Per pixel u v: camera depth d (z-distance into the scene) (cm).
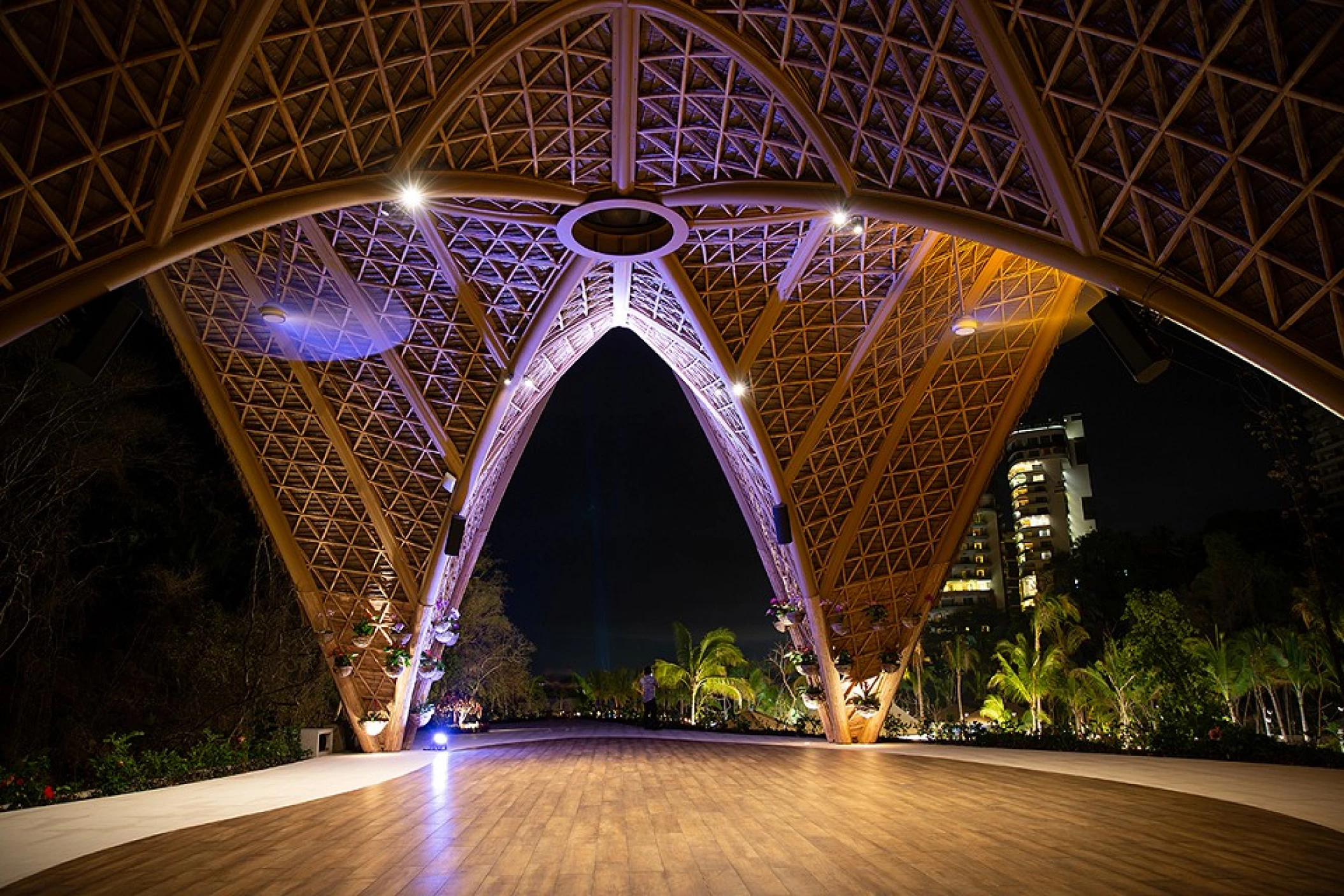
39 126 650
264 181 862
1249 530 4444
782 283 1498
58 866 551
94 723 1487
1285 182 624
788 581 1806
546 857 558
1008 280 1497
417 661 1700
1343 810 699
